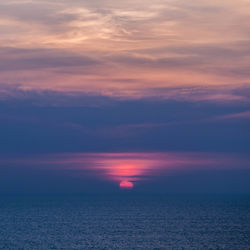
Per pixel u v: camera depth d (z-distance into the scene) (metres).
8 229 113.69
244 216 155.75
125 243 88.62
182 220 139.12
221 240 93.69
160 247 84.06
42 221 136.50
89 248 82.38
